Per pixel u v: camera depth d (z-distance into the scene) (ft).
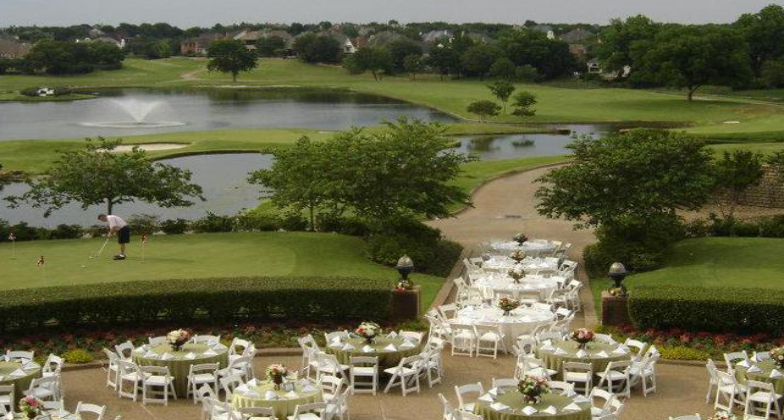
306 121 399.44
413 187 142.20
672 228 138.82
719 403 74.74
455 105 472.03
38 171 241.14
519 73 652.48
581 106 457.68
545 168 226.17
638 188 136.15
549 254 134.10
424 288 119.65
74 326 95.76
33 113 458.91
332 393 73.92
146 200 170.40
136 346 90.68
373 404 75.36
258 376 84.02
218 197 206.39
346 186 140.26
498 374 84.02
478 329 90.17
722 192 175.42
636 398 76.64
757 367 73.31
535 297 106.63
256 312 99.25
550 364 77.92
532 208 181.68
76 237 156.25
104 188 162.61
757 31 599.57
